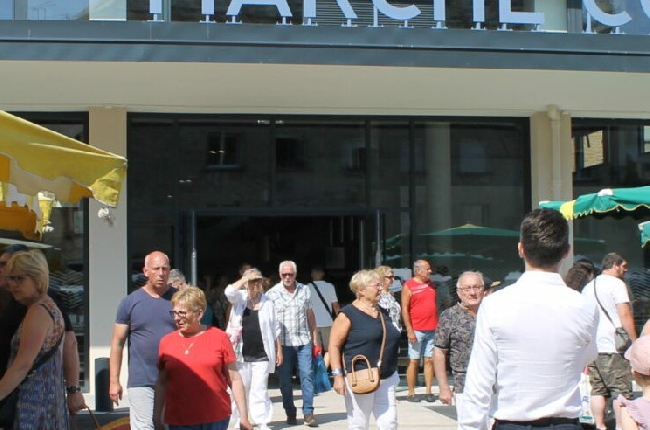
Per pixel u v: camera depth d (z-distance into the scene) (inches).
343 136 501.7
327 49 402.9
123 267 469.4
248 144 492.7
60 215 468.8
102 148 468.8
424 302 452.1
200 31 394.6
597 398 328.5
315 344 394.0
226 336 233.5
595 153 518.6
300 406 442.0
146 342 263.1
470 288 261.3
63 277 467.8
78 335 466.6
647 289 516.7
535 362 153.3
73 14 426.6
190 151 486.9
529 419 153.3
